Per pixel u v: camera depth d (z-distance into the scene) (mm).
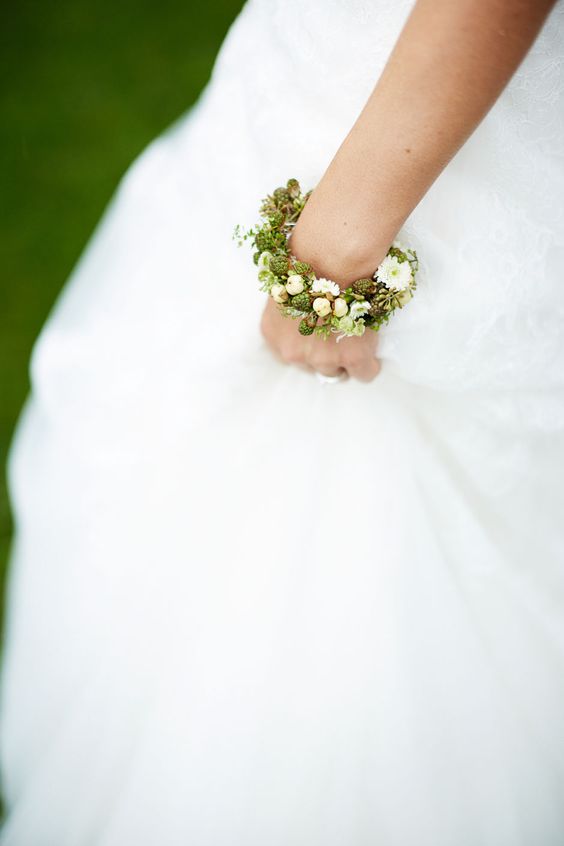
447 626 705
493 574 713
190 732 717
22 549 903
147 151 953
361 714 708
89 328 841
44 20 1531
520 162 584
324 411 695
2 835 797
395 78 538
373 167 557
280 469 709
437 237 599
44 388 851
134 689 767
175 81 1457
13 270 1282
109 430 792
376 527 692
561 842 738
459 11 513
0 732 874
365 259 585
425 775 711
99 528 791
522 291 599
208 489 742
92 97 1440
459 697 711
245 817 718
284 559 708
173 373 732
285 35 621
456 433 685
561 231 594
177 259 775
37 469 899
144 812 729
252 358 690
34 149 1383
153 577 762
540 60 565
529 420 661
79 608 805
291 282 586
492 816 716
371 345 621
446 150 547
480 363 618
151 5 1549
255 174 656
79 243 1309
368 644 700
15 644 888
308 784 714
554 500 724
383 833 724
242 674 712
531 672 736
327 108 617
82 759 783
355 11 591
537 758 737
